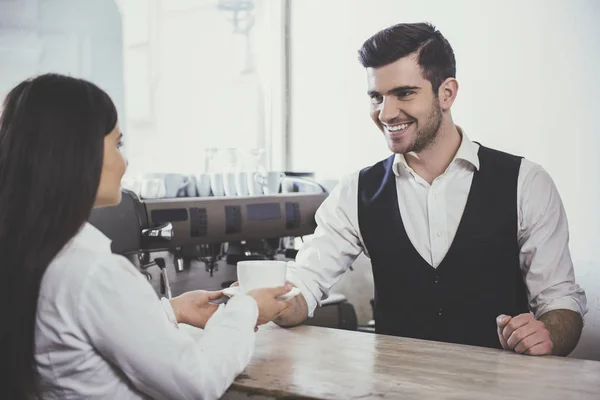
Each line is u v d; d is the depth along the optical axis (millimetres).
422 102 1929
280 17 3854
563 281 1903
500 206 1994
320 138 3793
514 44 3115
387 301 2135
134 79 3869
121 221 2309
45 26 3510
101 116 1221
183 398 1219
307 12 3789
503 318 1633
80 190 1188
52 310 1173
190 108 3994
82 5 3641
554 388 1274
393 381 1313
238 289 1669
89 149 1195
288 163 3934
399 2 3455
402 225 2076
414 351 1562
